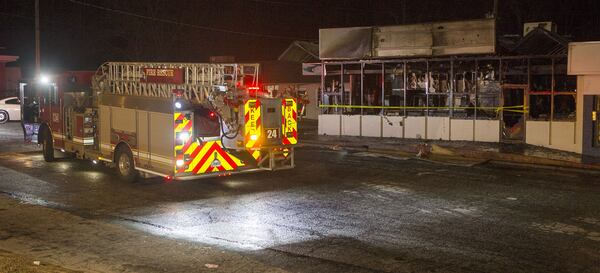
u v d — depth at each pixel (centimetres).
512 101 2239
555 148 1855
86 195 1175
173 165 1177
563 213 1024
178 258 757
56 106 1584
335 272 704
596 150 1695
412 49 2145
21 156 1747
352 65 2444
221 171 1238
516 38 2561
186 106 1184
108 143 1377
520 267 726
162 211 1035
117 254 775
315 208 1059
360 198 1148
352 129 2331
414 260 752
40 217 987
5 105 3127
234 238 857
